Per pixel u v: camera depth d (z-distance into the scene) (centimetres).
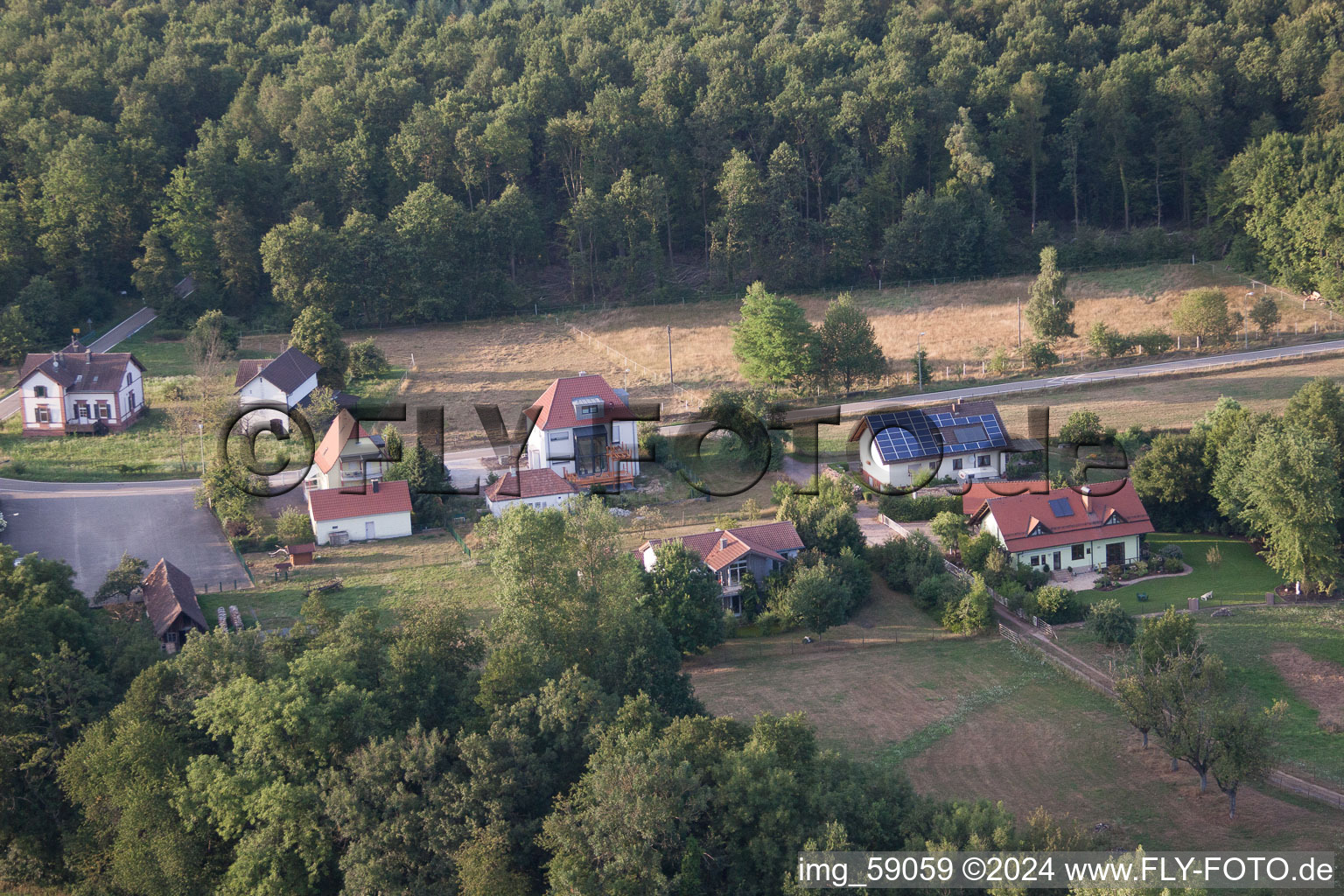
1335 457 7075
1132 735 5016
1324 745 4981
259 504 8019
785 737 3891
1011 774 4709
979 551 6912
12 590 5003
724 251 14300
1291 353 10581
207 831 4009
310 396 9675
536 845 3809
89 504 8075
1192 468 7588
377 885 3659
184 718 4262
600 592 5028
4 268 12481
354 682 4300
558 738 4044
